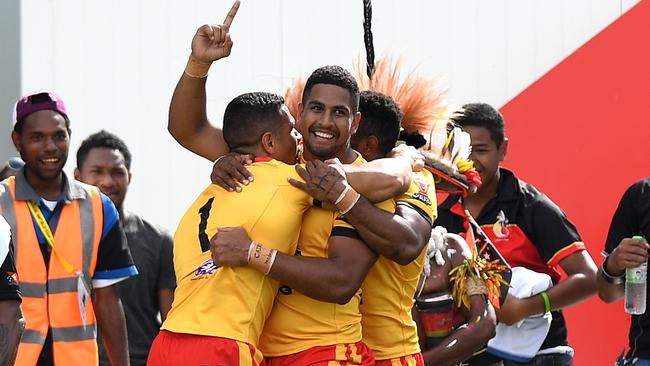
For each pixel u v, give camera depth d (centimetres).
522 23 2502
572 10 2497
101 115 2498
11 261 1619
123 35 2502
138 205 2494
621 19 2489
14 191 1869
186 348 1389
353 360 1430
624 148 2495
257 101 1480
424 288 1731
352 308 1455
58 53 2489
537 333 2002
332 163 1427
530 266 2114
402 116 1616
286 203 1423
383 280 1508
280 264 1379
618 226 2053
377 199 1431
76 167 2280
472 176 1695
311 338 1429
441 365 1684
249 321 1390
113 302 1942
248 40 2475
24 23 2475
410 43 2475
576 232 2103
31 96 1897
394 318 1522
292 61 2475
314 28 2478
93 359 1867
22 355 1806
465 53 2489
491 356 1988
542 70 2502
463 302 1741
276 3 2475
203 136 1565
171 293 2195
